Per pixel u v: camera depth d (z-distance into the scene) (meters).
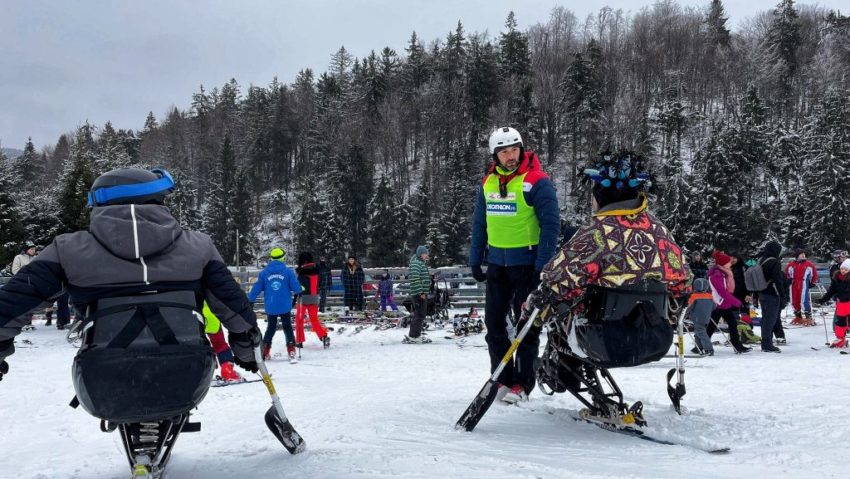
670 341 3.52
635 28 101.31
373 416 4.20
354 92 104.69
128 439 2.74
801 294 15.65
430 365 9.09
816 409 4.40
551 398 4.96
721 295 10.65
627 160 3.62
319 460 3.11
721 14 109.44
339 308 20.17
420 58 104.31
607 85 85.19
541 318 3.79
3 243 46.22
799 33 100.50
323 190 78.69
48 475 3.29
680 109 71.69
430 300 16.09
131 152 112.88
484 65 83.50
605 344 3.47
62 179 52.22
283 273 10.63
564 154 73.88
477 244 4.96
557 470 2.83
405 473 2.83
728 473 2.78
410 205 60.69
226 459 3.31
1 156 49.03
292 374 8.07
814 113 62.88
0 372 2.62
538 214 4.54
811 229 46.12
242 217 68.19
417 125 89.69
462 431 3.72
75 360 2.47
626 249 3.46
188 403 2.50
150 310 2.51
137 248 2.54
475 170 65.00
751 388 5.64
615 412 3.81
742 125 52.19
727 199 44.22
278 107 100.62
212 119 111.25
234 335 2.99
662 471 2.82
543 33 108.19
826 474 2.75
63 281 2.55
